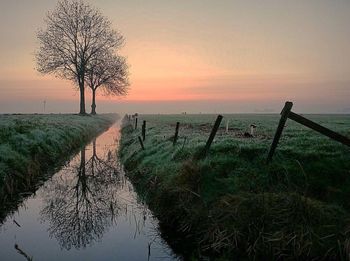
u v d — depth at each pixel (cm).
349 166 1212
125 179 1875
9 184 1480
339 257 855
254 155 1369
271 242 898
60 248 1008
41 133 2509
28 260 919
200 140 1908
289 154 1332
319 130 1128
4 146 1769
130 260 933
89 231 1143
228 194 1102
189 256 953
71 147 2973
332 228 915
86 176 1950
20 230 1148
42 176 1894
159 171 1538
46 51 6900
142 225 1189
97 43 7194
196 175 1222
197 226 1052
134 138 3053
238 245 927
